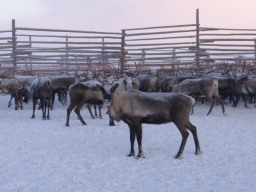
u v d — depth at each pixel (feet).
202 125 35.45
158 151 25.08
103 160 22.90
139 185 18.13
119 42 80.89
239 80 48.19
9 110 48.44
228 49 80.64
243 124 35.91
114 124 35.42
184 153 24.45
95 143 27.68
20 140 28.86
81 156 23.86
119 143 27.63
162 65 78.07
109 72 60.90
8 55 75.87
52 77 48.06
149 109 22.95
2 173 20.21
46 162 22.43
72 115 43.01
